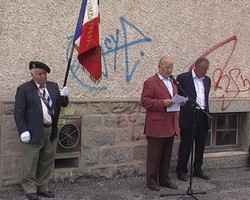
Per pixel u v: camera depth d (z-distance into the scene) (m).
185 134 7.35
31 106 6.04
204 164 8.09
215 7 8.04
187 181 7.43
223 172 8.11
